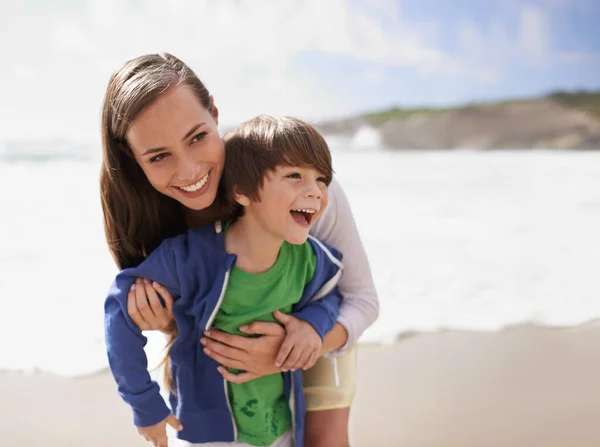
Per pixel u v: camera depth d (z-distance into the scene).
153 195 1.41
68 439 2.07
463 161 10.18
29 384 2.47
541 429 2.08
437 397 2.30
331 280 1.45
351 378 1.62
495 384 2.41
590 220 5.86
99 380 2.51
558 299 3.53
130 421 2.19
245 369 1.35
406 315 3.25
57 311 3.46
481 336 2.91
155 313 1.32
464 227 5.66
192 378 1.40
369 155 11.19
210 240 1.35
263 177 1.27
